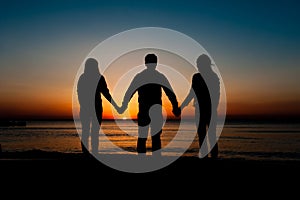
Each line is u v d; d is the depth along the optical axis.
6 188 5.58
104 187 5.65
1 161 7.00
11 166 6.73
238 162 7.11
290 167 6.61
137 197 5.18
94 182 5.89
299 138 75.19
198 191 5.45
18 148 43.81
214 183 5.82
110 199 5.10
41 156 8.86
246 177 6.08
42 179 6.02
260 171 6.37
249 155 39.62
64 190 5.48
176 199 5.10
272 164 6.89
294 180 5.86
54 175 6.20
